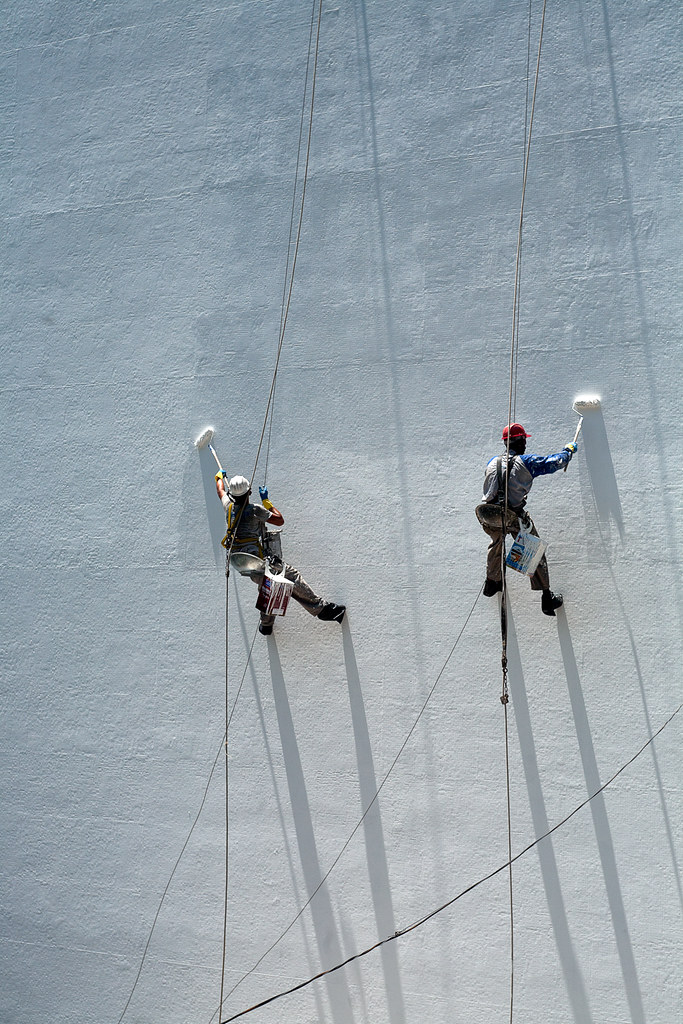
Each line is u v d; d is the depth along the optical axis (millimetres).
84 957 9258
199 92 9695
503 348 8734
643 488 8375
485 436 8711
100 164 9930
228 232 9484
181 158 9680
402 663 8750
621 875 8125
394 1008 8492
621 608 8344
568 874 8234
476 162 8906
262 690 9062
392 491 8898
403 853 8594
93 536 9633
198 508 9367
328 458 9062
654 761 8148
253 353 9320
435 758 8602
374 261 9086
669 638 8219
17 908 9477
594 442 8500
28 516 9820
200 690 9219
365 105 9219
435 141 9008
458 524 8719
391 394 8961
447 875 8484
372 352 9031
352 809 8742
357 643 8867
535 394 8625
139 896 9172
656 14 8609
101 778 9383
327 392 9117
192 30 9789
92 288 9836
